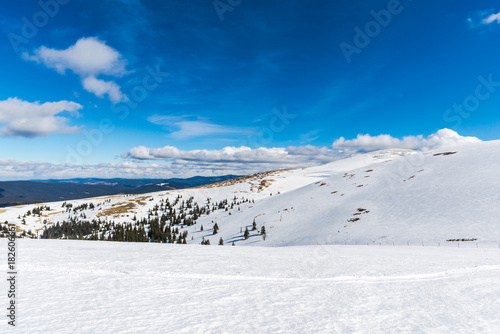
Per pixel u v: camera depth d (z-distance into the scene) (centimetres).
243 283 1363
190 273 1514
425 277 1555
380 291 1259
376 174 15050
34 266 1471
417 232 6088
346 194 13750
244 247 3325
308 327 834
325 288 1302
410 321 902
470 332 816
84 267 1516
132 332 750
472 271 1709
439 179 10069
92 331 744
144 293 1123
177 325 816
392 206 9219
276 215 15512
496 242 4353
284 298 1133
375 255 2558
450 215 6562
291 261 2075
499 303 1083
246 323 854
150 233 19512
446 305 1066
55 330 738
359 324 870
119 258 1862
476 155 11319
